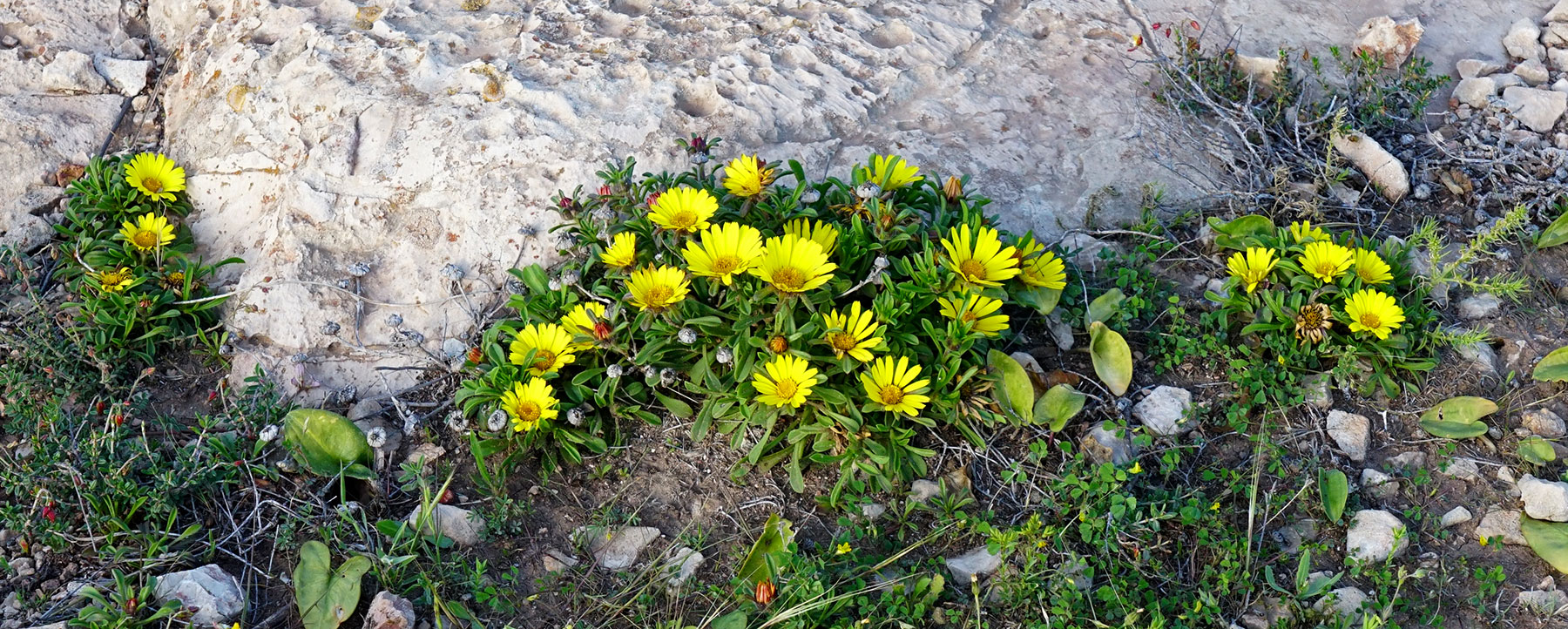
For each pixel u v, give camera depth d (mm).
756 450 742
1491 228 924
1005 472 749
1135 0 1084
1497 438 781
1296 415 792
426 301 842
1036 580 679
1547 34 1080
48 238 914
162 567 699
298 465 747
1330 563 719
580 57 945
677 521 738
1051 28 1050
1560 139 997
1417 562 716
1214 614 678
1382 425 791
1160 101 1004
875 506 732
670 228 769
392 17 982
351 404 805
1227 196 932
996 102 979
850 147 930
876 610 674
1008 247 778
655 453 769
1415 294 854
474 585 684
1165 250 899
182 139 952
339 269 847
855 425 729
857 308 735
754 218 817
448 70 935
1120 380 791
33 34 1016
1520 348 839
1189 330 834
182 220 909
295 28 975
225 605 672
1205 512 728
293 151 891
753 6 1008
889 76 970
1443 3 1114
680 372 788
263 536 725
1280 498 736
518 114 896
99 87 1004
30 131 956
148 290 844
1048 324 836
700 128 906
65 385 800
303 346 821
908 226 788
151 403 806
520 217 860
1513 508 738
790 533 707
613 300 786
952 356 749
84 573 693
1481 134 1002
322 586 675
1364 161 969
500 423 729
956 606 686
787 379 723
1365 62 991
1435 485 754
